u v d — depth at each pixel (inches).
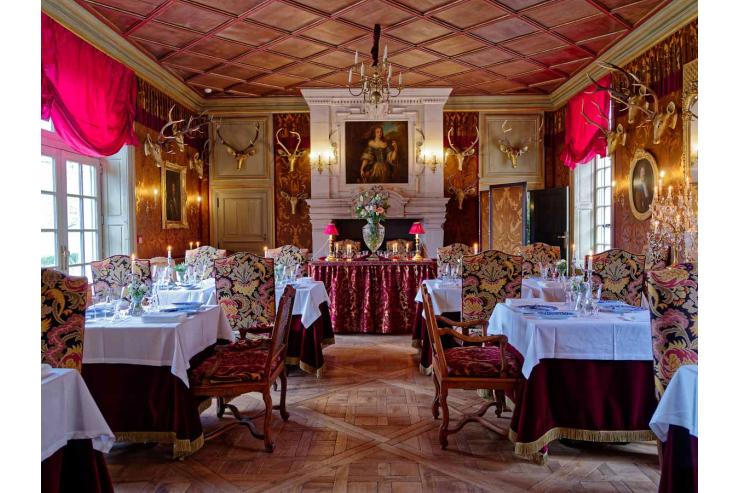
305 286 190.4
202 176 366.3
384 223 370.9
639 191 252.5
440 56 286.0
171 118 309.3
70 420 76.6
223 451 122.5
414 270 254.2
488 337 119.3
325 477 109.1
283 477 109.2
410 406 153.6
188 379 117.6
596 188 329.4
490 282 163.2
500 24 239.0
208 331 137.5
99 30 224.8
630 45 253.6
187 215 346.3
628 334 113.6
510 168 377.4
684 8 208.4
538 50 275.7
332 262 255.8
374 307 256.1
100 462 85.4
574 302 138.7
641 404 114.2
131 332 114.9
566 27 241.9
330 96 356.5
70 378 75.9
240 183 379.2
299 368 198.2
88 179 243.3
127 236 257.6
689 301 92.6
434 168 362.3
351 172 363.3
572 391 115.7
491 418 143.3
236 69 305.9
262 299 168.4
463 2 215.0
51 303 92.4
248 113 376.5
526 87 351.3
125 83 248.7
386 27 243.0
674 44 219.8
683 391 73.6
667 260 217.5
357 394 165.3
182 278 217.6
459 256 241.6
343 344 237.5
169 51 270.1
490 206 366.0
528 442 112.1
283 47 269.1
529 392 113.7
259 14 225.9
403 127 362.3
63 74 197.9
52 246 213.5
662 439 80.6
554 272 212.1
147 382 117.6
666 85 225.9
